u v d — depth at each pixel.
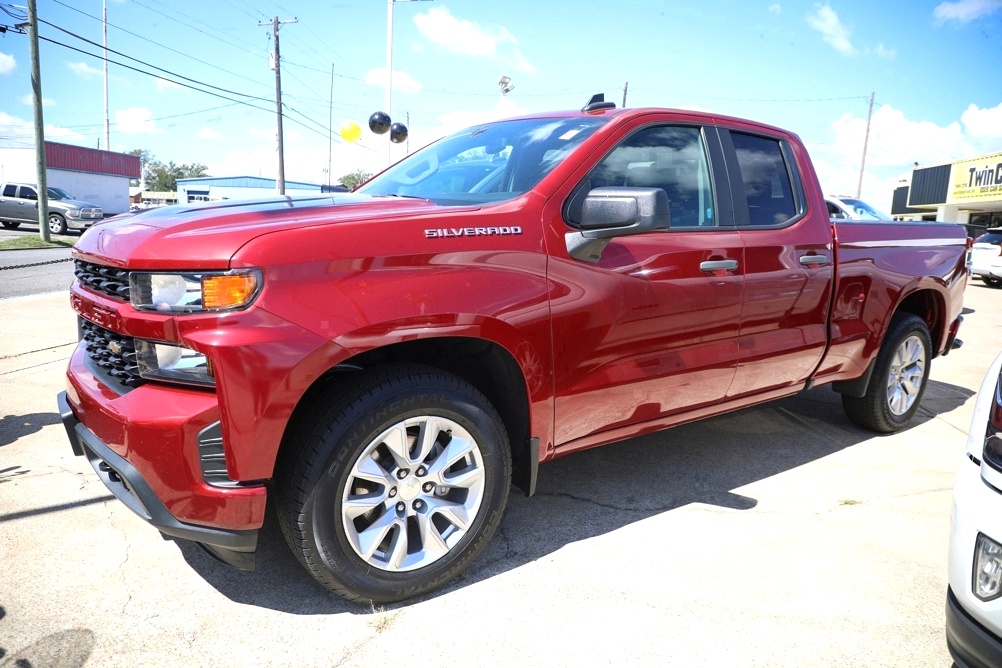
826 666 2.18
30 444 3.74
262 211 2.43
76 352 2.74
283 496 2.22
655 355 2.95
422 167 3.45
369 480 2.28
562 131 3.08
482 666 2.13
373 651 2.18
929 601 2.54
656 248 2.92
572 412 2.75
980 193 30.52
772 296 3.36
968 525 1.80
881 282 3.96
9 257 14.76
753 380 3.42
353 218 2.30
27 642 2.16
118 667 2.07
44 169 19.88
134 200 66.44
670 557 2.79
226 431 2.04
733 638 2.29
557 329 2.60
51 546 2.72
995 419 1.84
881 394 4.22
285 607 2.40
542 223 2.62
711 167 3.27
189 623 2.29
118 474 2.24
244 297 2.03
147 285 2.13
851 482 3.61
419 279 2.28
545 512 3.18
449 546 2.47
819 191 3.77
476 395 2.45
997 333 8.82
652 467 3.75
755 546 2.90
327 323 2.11
